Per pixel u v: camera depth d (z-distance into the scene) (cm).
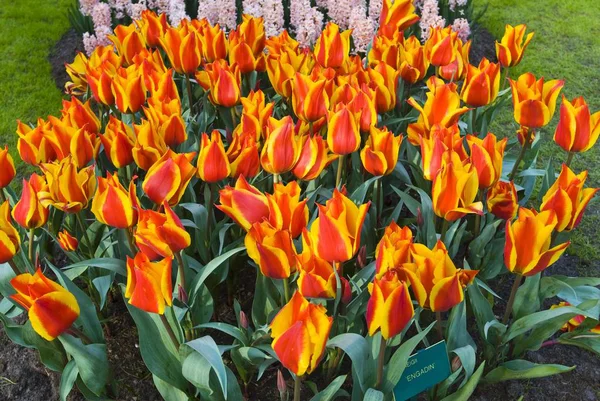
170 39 348
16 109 553
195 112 412
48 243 316
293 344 161
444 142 254
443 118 284
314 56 358
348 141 253
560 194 221
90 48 471
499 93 390
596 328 259
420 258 190
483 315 248
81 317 237
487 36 678
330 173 321
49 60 638
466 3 598
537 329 252
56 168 248
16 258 279
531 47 659
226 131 339
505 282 329
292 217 206
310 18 431
